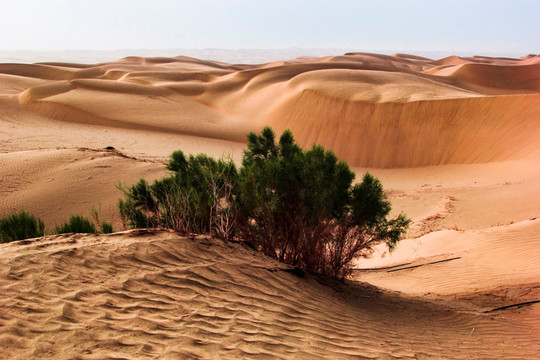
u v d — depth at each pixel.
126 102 54.38
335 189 7.06
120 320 3.23
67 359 2.58
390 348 4.02
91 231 7.20
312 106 49.09
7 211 15.37
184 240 5.54
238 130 48.88
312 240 7.26
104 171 19.25
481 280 8.53
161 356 2.81
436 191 23.97
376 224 7.64
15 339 2.70
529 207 16.50
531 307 6.50
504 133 34.34
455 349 4.42
